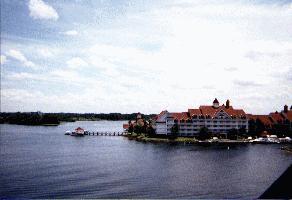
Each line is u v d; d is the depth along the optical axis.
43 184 70.25
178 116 181.38
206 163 99.00
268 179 75.62
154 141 171.75
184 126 179.88
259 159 106.50
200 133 169.88
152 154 121.19
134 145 154.50
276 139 163.50
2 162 102.12
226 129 179.38
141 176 79.62
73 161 105.19
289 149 132.00
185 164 97.44
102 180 74.50
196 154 119.94
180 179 75.88
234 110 183.12
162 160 105.62
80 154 123.12
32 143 164.62
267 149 134.88
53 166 94.69
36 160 106.81
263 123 180.12
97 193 62.50
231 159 106.69
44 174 81.88
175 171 86.00
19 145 155.38
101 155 119.88
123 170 88.12
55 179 75.69
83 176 79.50
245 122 180.38
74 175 80.94
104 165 96.50
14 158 111.56
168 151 129.75
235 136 171.62
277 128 178.25
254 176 79.25
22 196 59.69
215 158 109.12
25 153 125.56
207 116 179.12
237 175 80.25
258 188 67.19
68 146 151.88
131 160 106.75
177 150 133.12
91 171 86.44
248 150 131.62
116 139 190.00
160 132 183.38
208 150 132.00
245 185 69.81
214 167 91.75
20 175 80.44
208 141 163.50
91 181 73.62
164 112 183.62
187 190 65.56
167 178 76.81
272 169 88.31
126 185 69.94
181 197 59.72
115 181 73.62
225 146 147.62
